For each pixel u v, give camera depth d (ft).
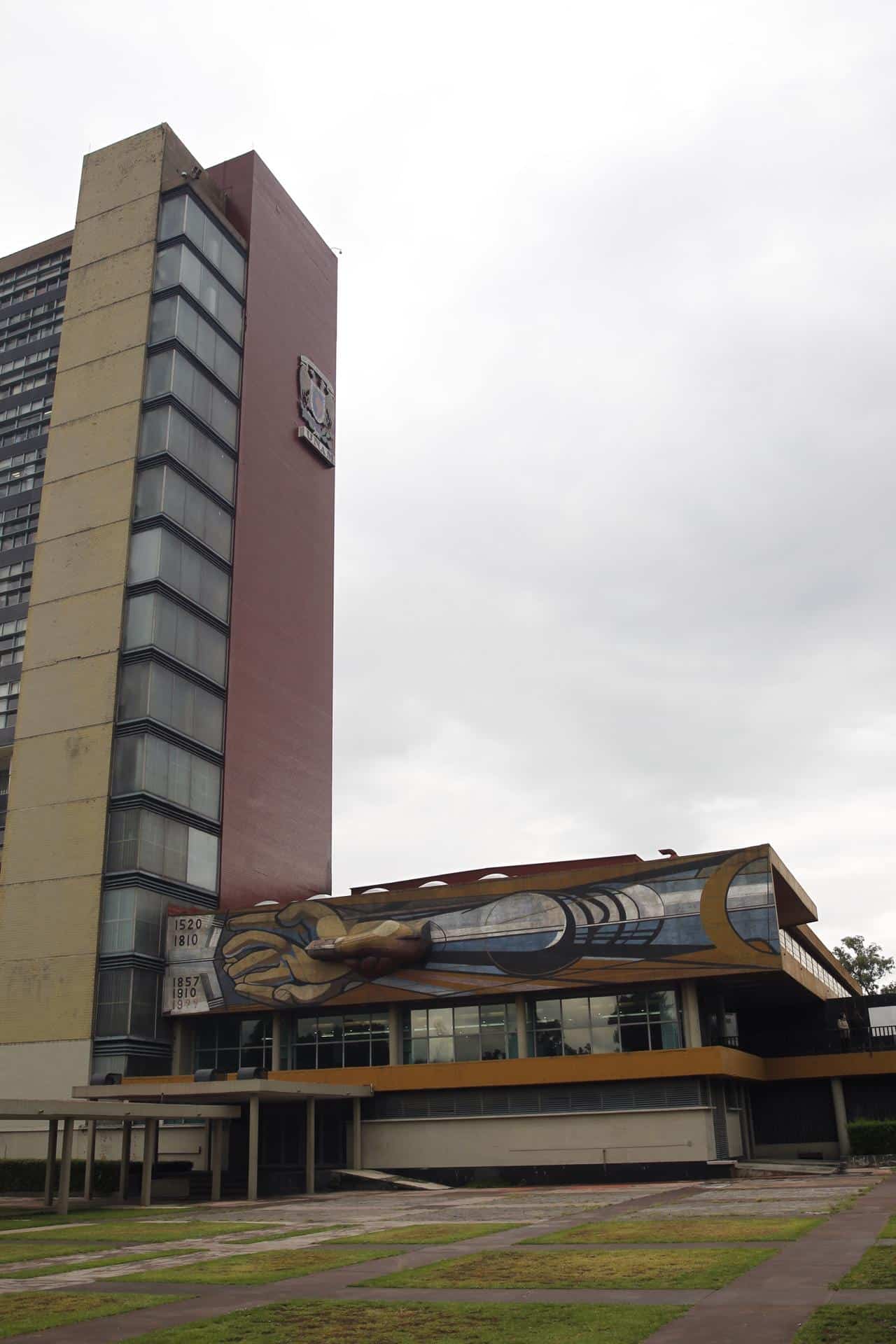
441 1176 175.83
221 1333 52.80
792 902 197.98
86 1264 82.58
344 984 195.83
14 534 305.94
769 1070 201.98
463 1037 189.98
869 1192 114.62
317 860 266.36
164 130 267.39
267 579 264.52
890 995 216.74
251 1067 203.31
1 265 343.67
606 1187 151.12
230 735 242.17
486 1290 62.34
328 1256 80.89
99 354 253.03
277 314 286.87
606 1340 47.14
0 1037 213.05
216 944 209.36
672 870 179.42
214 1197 154.20
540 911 185.98
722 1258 68.64
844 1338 44.88
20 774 228.84
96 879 213.46
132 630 228.02
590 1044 181.16
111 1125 198.90
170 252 255.50
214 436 254.06
